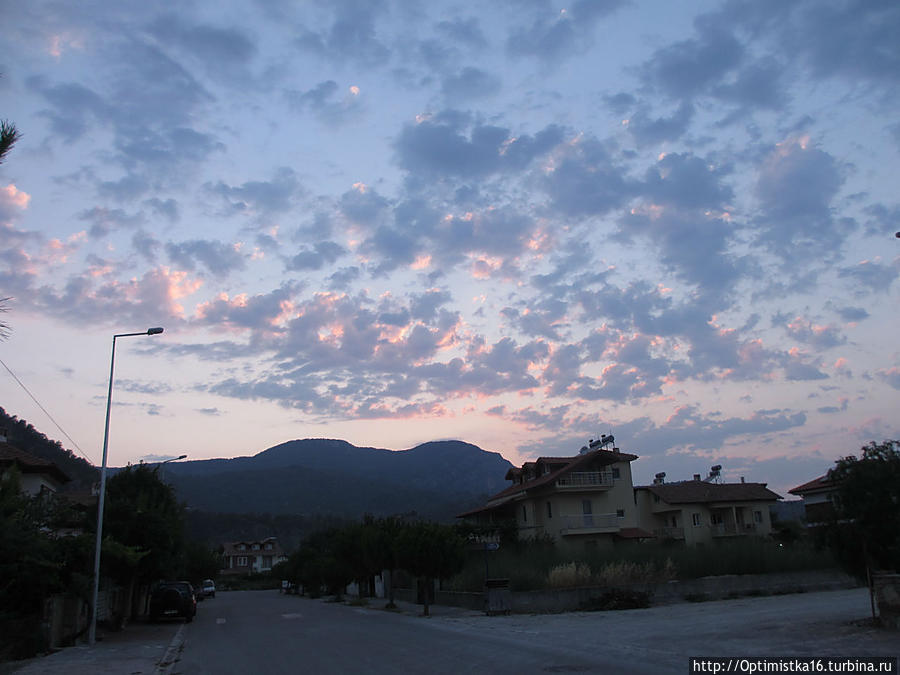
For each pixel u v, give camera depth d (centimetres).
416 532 2991
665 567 3150
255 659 1652
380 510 18662
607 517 5338
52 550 1989
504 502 5975
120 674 1484
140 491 3384
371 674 1284
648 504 5988
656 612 2467
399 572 4353
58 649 2000
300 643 1955
